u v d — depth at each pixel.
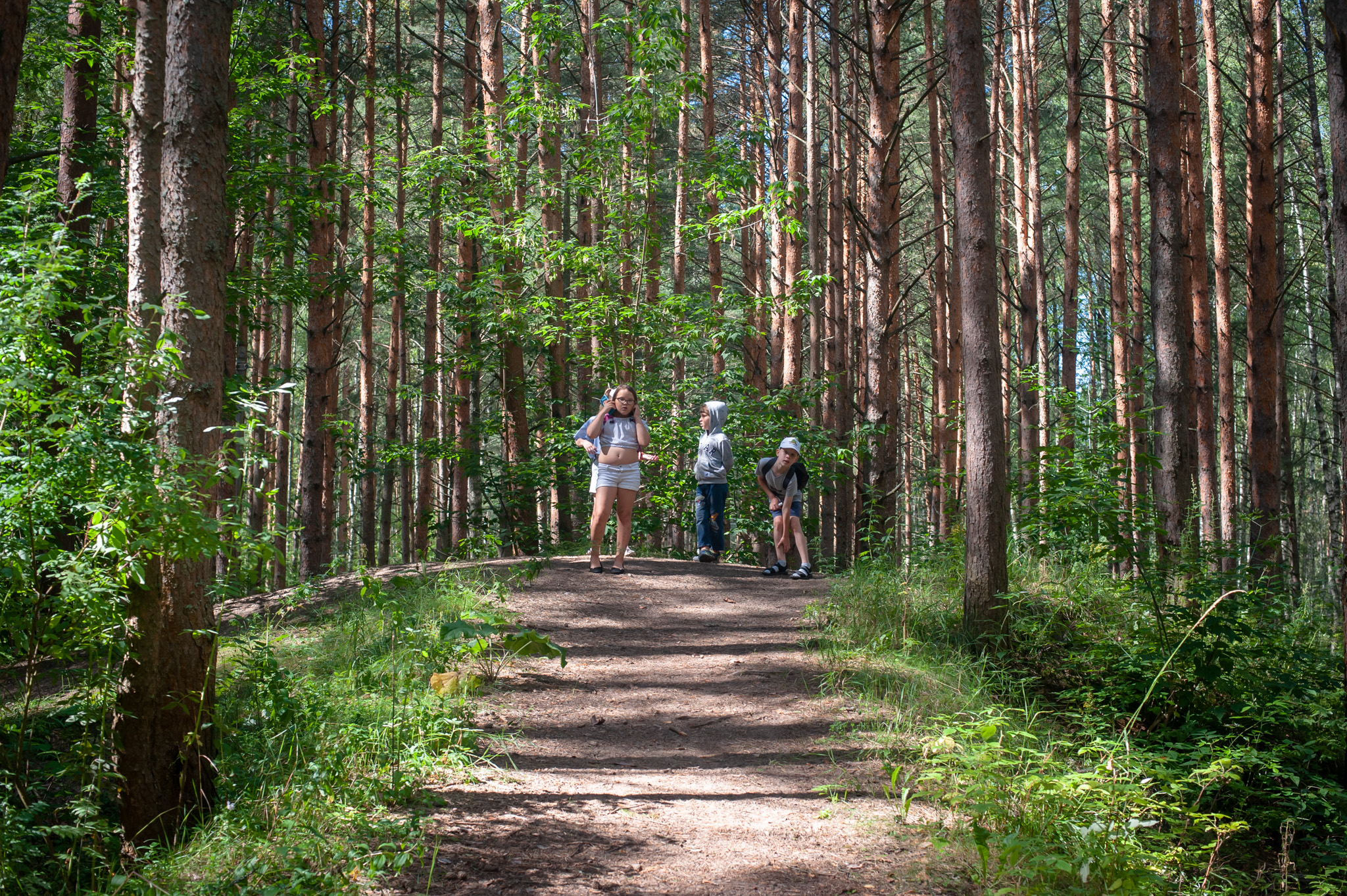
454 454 12.45
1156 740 5.38
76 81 7.79
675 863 3.30
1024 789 3.64
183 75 3.73
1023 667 6.42
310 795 3.53
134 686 3.45
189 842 3.35
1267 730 5.48
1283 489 19.19
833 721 5.18
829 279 11.34
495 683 5.78
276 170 10.62
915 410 26.47
